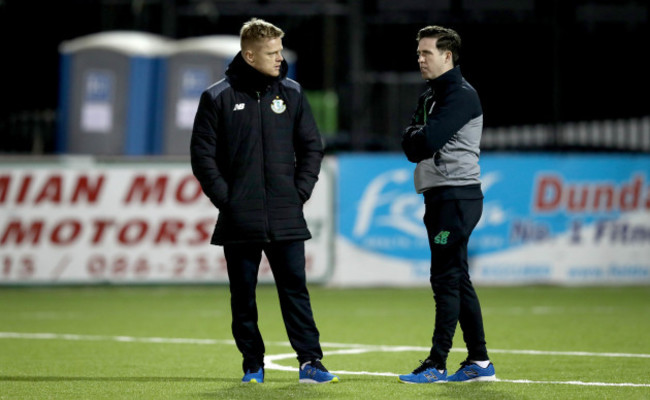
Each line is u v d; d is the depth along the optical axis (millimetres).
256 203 22641
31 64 83812
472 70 76812
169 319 43312
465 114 22328
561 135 66875
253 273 23281
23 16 83125
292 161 22969
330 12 74812
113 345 33688
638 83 73562
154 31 85250
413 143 22484
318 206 59125
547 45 75438
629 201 60906
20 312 46625
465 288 23047
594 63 74500
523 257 60281
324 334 37219
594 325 39938
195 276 58344
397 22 73875
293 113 22969
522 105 76000
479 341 23297
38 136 72062
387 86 69938
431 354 23250
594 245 60656
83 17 84625
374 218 59562
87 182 58000
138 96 72875
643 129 66062
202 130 22750
